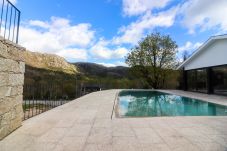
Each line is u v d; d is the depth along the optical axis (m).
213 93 15.86
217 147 3.78
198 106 12.00
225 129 5.02
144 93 19.44
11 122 4.60
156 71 24.41
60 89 14.37
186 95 15.41
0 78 3.91
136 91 20.53
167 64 24.33
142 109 11.57
